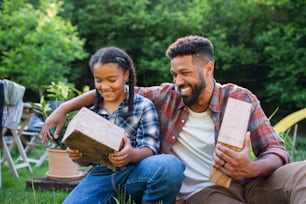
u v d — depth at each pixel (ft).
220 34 31.60
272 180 6.98
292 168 6.79
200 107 7.46
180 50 7.03
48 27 26.16
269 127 7.47
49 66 26.40
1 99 13.16
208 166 7.41
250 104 6.75
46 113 12.88
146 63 32.27
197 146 7.46
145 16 32.42
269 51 30.48
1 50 27.25
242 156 6.29
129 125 7.41
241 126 6.49
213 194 7.13
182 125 7.52
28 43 26.50
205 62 7.11
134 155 6.76
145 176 6.83
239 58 31.45
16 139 16.48
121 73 7.16
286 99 30.60
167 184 6.76
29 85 26.86
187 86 7.09
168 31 32.65
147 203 6.94
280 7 31.01
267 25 31.68
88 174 7.59
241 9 32.19
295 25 30.73
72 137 6.24
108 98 7.20
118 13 33.27
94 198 7.12
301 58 30.17
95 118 6.45
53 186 12.17
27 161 16.58
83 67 34.35
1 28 26.84
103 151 6.41
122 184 7.14
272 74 30.81
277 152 7.16
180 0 33.63
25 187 12.80
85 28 33.58
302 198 6.47
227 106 6.73
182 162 7.49
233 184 7.36
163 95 7.75
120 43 33.42
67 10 33.27
